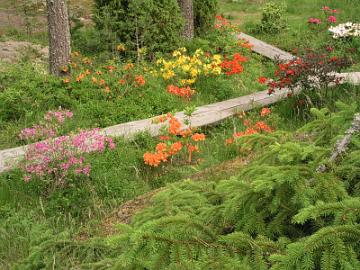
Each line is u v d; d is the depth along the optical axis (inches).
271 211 93.7
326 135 123.8
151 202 187.3
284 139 145.8
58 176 209.9
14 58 442.3
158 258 80.4
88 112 302.7
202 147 265.6
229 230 105.0
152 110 315.3
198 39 466.6
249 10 711.1
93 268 111.9
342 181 96.1
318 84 324.2
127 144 256.4
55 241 143.2
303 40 521.3
